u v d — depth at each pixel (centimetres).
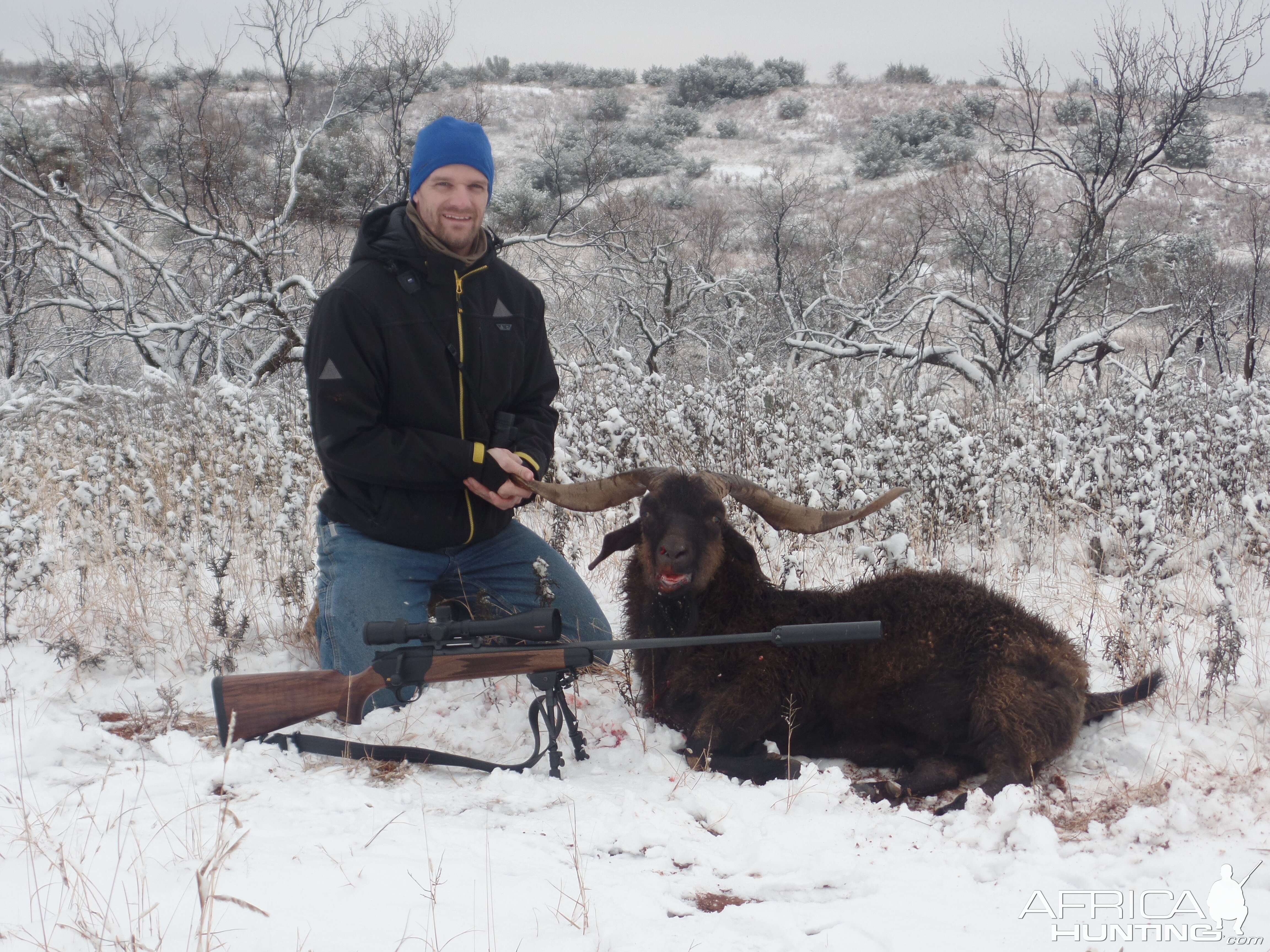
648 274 1631
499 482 472
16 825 315
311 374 452
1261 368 1344
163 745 387
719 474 452
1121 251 1419
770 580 475
